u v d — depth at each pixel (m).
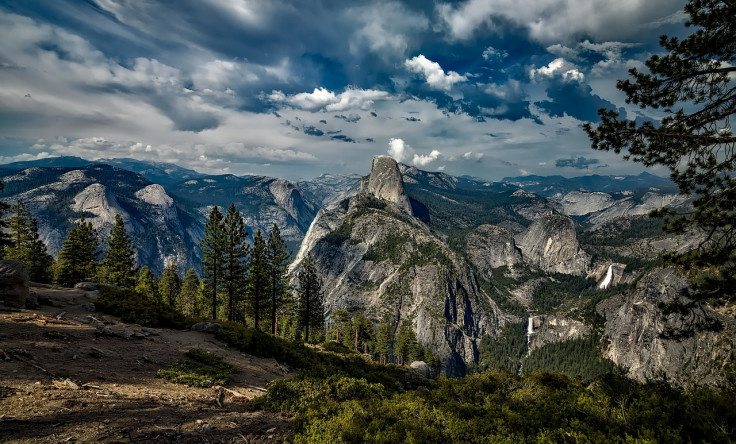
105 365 13.04
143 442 7.34
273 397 12.74
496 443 7.07
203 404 11.38
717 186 12.23
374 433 7.93
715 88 12.09
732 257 11.63
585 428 6.93
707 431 6.31
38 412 7.75
